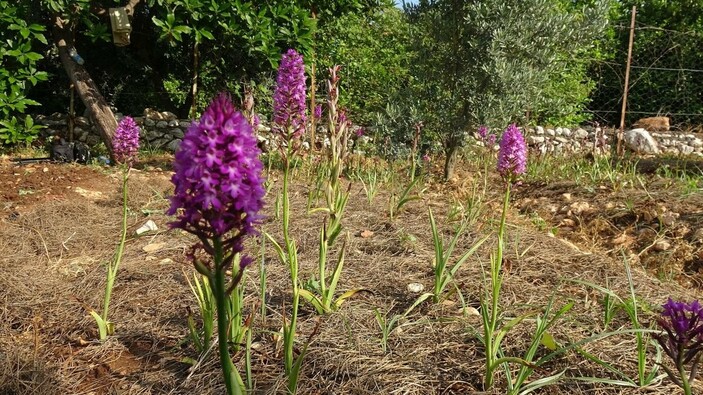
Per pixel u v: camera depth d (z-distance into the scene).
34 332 3.08
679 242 4.79
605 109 13.77
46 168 6.74
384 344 2.73
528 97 7.80
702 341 1.94
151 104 11.31
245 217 1.68
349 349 2.73
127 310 3.31
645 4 14.13
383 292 3.42
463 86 7.90
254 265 3.79
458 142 8.02
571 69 12.27
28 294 3.48
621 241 5.09
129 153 3.52
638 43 13.27
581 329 2.93
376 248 4.25
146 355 2.85
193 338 2.77
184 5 8.09
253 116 3.81
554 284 3.58
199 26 8.66
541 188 7.16
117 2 8.72
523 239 4.48
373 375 2.54
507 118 7.69
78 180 6.28
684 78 12.63
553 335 2.85
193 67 10.02
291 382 2.31
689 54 12.96
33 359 2.78
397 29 13.20
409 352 2.72
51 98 11.05
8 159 7.91
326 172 5.86
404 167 8.45
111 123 8.44
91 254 4.22
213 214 1.64
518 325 2.96
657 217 5.28
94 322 3.18
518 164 2.69
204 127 1.58
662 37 13.03
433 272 3.72
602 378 2.51
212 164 1.57
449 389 2.46
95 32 8.12
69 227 4.68
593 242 5.11
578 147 11.06
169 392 2.53
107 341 2.97
